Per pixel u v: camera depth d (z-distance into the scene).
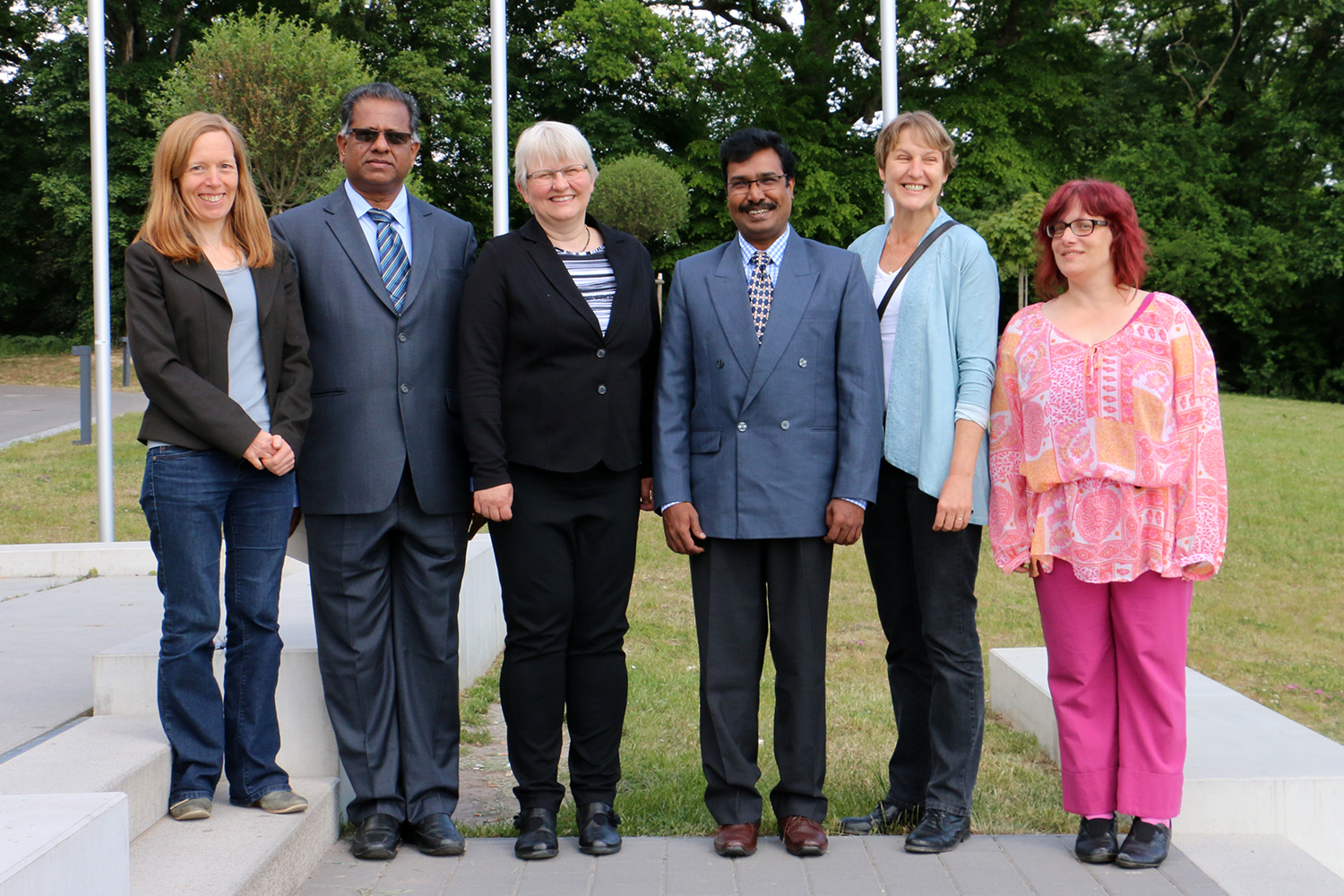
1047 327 2.96
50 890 1.66
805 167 22.56
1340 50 25.59
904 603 3.15
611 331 2.94
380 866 2.83
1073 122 24.58
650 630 6.02
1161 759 2.83
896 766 3.22
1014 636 6.17
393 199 3.02
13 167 26.41
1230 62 26.73
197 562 2.65
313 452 2.92
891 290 3.06
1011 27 23.58
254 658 2.79
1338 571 7.92
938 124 3.03
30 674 3.66
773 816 3.26
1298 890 2.66
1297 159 25.73
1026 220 17.34
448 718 3.04
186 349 2.66
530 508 2.90
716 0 25.23
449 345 2.99
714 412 2.98
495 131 6.98
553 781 2.99
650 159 18.33
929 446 2.91
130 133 23.16
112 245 22.91
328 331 2.91
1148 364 2.83
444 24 23.97
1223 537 2.79
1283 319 26.11
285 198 13.25
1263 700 5.45
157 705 3.02
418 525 2.95
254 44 12.67
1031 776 3.72
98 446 6.92
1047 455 2.89
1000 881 2.72
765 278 3.03
